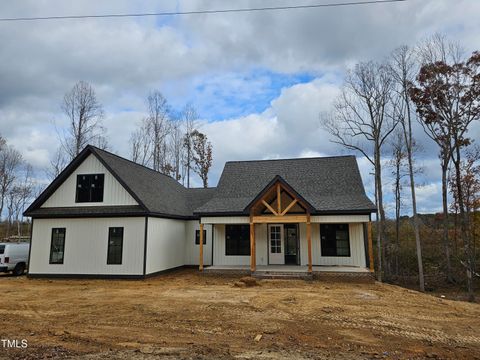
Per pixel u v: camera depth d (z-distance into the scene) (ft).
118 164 59.72
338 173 64.80
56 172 104.68
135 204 54.29
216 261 60.95
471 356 20.04
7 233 131.34
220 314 29.22
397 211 79.46
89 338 22.45
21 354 19.24
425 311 31.58
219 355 19.13
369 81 71.56
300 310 30.76
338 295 38.14
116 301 34.68
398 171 80.38
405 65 68.80
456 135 64.44
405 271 75.31
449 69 64.59
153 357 18.74
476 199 68.13
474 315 30.86
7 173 131.64
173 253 62.03
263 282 47.85
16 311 30.76
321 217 52.01
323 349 20.56
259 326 25.57
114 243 53.21
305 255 57.98
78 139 96.78
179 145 124.47
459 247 71.46
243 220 55.16
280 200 53.52
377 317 28.66
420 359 19.25
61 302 34.50
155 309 31.04
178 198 72.38
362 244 56.03
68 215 54.08
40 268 54.24
